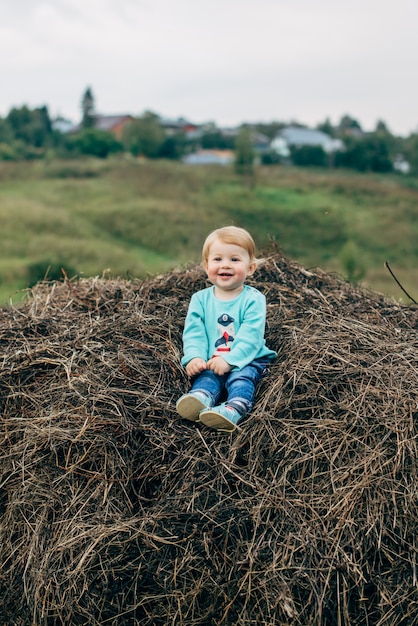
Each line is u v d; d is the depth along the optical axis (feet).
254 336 11.10
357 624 8.60
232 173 151.33
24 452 9.83
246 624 8.59
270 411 10.00
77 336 11.51
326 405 9.95
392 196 135.85
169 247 86.84
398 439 9.34
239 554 8.74
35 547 9.18
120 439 9.77
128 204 108.78
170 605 8.73
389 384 10.12
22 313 12.82
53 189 123.24
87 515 9.21
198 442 9.86
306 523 8.82
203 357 11.19
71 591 8.73
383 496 8.95
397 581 8.65
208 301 11.83
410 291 60.59
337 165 207.00
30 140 242.99
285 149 290.97
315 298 13.26
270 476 9.41
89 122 321.73
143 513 9.17
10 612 9.29
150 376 10.80
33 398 10.48
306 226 105.60
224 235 11.64
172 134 252.01
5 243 77.25
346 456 9.36
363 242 98.32
